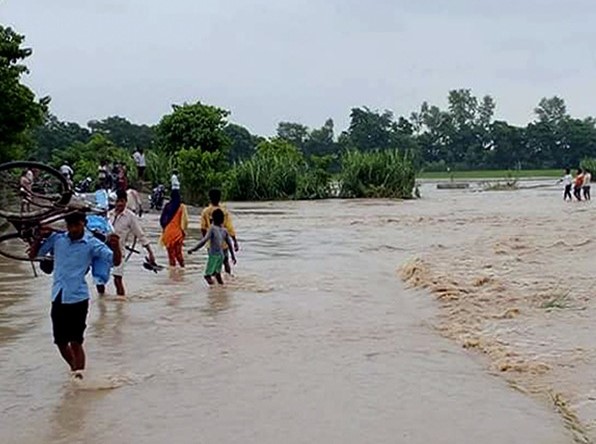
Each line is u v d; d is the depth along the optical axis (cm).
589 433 675
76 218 841
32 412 748
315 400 771
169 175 4184
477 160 13338
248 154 9688
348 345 999
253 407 752
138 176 3972
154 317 1175
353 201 4919
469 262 1731
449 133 13488
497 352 939
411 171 5309
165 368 894
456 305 1237
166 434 684
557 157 13162
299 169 5300
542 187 6906
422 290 1389
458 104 13700
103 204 1420
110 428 702
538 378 836
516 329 1063
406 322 1144
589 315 1142
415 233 2580
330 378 847
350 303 1296
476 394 787
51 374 877
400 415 724
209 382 838
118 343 1012
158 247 2098
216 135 4716
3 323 1145
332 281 1534
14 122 2648
